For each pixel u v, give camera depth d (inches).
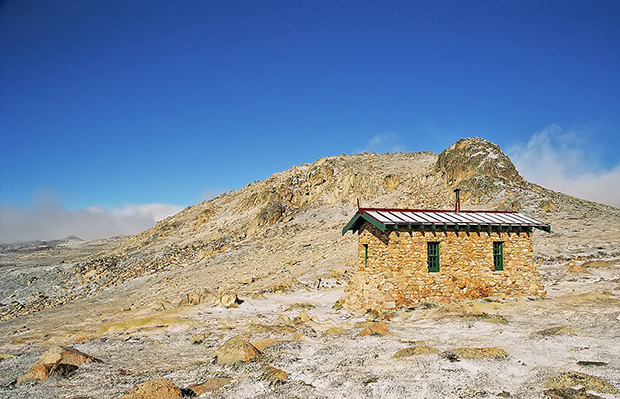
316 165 3983.8
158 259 3129.9
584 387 388.8
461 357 500.7
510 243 930.1
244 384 467.2
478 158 2721.5
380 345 593.9
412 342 598.5
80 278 2979.8
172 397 427.5
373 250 901.2
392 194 3041.3
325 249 2140.7
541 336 570.3
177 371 552.4
